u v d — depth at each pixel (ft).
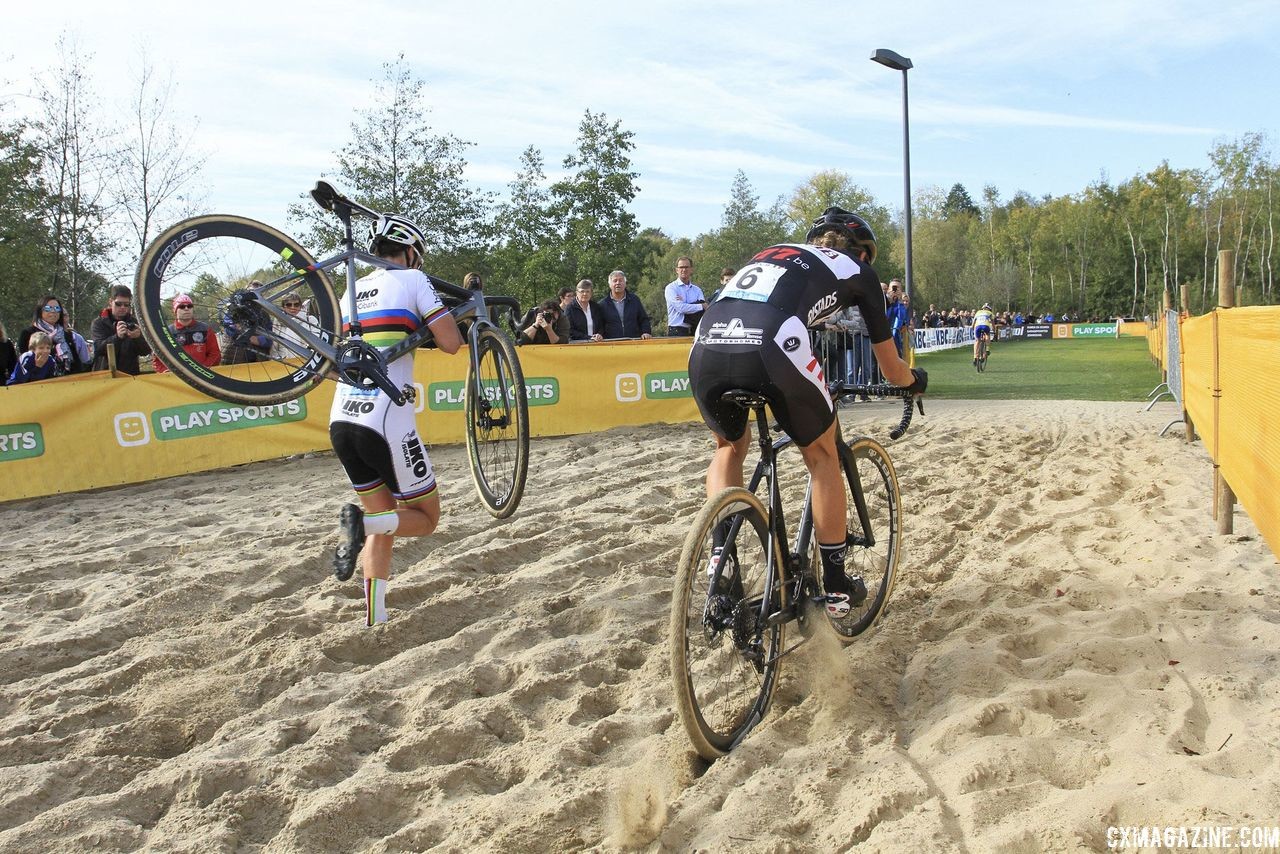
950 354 108.06
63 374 28.30
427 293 11.76
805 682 10.28
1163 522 15.71
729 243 166.71
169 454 25.91
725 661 10.18
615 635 12.02
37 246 69.00
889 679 10.34
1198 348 21.01
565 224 98.43
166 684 11.17
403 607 13.75
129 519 20.53
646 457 25.85
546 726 9.82
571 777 8.55
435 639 12.71
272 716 10.22
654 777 8.32
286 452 28.09
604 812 7.91
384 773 8.77
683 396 34.35
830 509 10.11
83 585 15.20
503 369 13.73
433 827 7.86
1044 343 152.87
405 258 12.51
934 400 41.14
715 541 8.88
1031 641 10.87
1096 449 24.49
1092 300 254.88
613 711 10.21
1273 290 218.79
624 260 99.86
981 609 12.19
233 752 9.37
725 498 8.75
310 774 8.86
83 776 9.05
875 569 12.17
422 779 8.69
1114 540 15.11
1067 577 13.03
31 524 20.94
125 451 25.18
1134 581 12.69
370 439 11.35
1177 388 29.22
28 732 10.09
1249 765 7.43
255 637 12.51
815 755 8.49
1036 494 18.97
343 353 11.16
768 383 8.91
